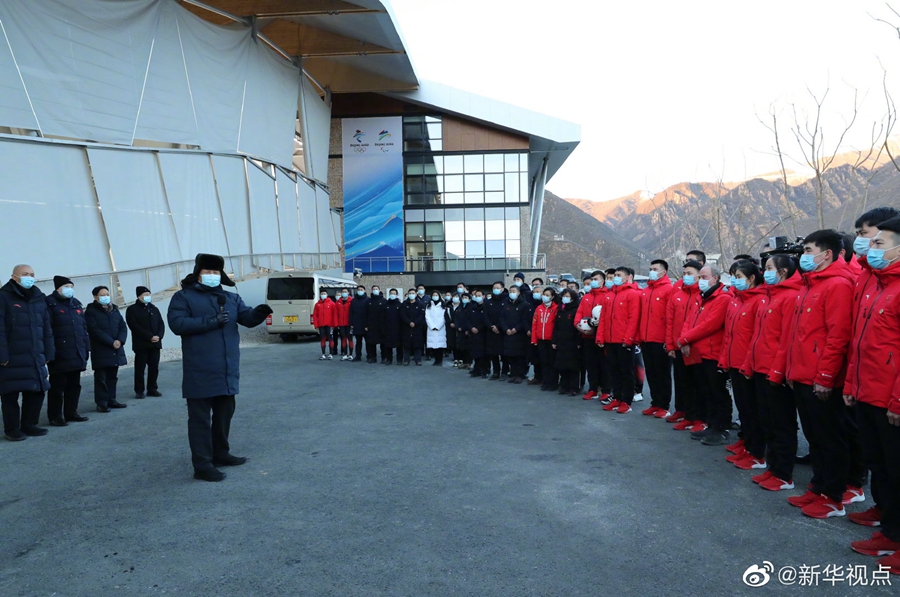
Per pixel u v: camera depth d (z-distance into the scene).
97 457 6.21
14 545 3.97
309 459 5.92
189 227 19.28
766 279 5.17
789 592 3.21
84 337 8.07
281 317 20.20
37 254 13.70
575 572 3.43
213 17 23.22
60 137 14.78
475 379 11.53
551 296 10.04
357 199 33.50
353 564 3.56
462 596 3.17
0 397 7.01
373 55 28.69
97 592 3.29
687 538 3.91
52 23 14.78
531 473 5.32
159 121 18.45
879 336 3.66
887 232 3.63
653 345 7.71
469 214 33.53
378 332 14.27
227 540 3.96
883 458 3.73
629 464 5.59
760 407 5.16
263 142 24.89
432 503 4.59
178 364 14.11
